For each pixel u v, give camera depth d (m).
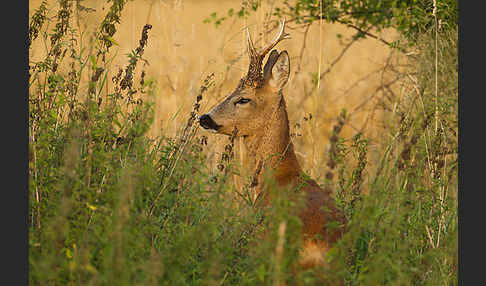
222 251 8.26
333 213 9.16
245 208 10.13
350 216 9.62
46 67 10.39
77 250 7.76
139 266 7.35
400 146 11.50
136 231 7.73
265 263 7.61
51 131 9.82
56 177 8.95
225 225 8.90
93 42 9.78
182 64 16.30
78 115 9.71
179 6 15.90
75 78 10.16
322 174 12.51
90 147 8.84
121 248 7.20
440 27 14.01
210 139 13.15
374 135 15.47
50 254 7.57
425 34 14.31
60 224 7.44
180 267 8.11
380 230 8.76
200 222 9.15
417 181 10.80
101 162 8.72
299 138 14.41
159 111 13.48
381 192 9.56
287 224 7.36
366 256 8.80
